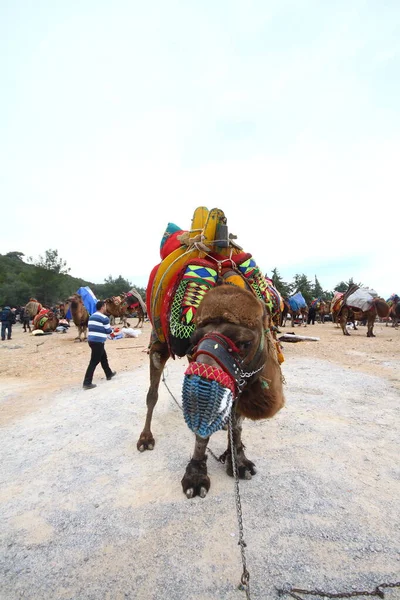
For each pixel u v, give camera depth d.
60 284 67.25
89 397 6.28
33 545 2.49
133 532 2.59
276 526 2.60
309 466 3.46
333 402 5.49
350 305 16.12
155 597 2.04
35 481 3.38
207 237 3.29
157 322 3.38
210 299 2.33
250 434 4.26
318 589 2.05
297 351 11.00
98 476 3.42
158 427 4.63
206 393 1.92
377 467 3.44
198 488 3.02
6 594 2.09
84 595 2.07
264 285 3.37
